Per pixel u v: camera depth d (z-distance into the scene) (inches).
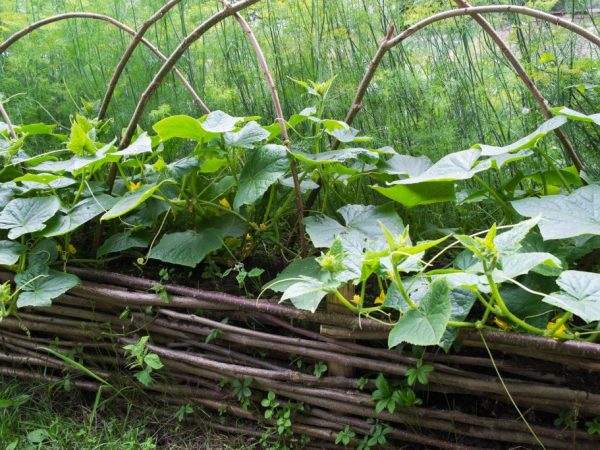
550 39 64.5
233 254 61.8
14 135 64.1
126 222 61.7
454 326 43.5
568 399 43.8
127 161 61.4
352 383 50.8
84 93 85.4
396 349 48.4
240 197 51.1
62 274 56.2
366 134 69.2
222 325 54.5
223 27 75.6
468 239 37.8
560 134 52.2
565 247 48.9
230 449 55.1
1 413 59.9
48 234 55.4
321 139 67.3
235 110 75.3
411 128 67.4
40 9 91.1
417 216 62.4
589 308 36.6
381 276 43.1
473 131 66.7
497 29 69.0
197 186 64.7
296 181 51.4
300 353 51.8
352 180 60.9
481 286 40.5
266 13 73.5
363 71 68.9
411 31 52.5
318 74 71.6
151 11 83.7
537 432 46.0
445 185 49.6
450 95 66.2
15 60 81.3
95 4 84.8
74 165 52.6
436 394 50.1
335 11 70.8
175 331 57.6
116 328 60.1
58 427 58.4
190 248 55.1
